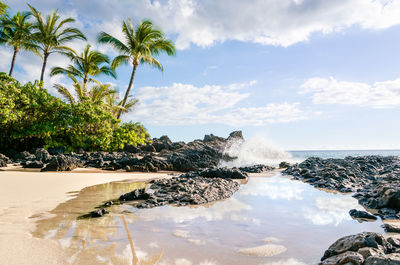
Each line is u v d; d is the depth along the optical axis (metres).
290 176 10.79
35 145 19.03
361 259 2.13
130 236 3.10
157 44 23.23
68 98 21.98
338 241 2.62
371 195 5.50
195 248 2.74
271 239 3.07
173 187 6.54
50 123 17.95
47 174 9.45
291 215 4.25
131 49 22.94
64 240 2.89
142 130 25.59
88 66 24.80
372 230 3.49
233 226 3.60
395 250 2.48
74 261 2.33
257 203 5.23
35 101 17.78
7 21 20.88
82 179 8.55
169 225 3.61
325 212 4.48
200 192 6.10
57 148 18.09
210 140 25.89
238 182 8.57
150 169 13.59
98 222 3.71
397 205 4.59
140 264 2.29
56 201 5.05
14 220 3.65
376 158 15.34
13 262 2.28
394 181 7.00
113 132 21.69
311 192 6.66
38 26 21.72
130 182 8.24
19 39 22.00
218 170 9.91
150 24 22.75
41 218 3.82
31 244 2.73
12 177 8.02
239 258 2.49
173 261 2.38
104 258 2.41
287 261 2.45
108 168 13.17
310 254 2.63
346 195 6.23
